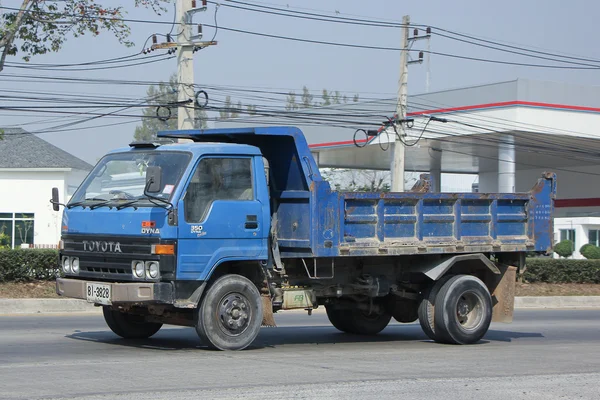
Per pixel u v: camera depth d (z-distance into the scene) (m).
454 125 43.25
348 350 12.80
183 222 11.25
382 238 13.05
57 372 9.71
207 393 8.48
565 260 29.48
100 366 10.22
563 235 58.06
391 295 14.84
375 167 60.38
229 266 12.27
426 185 15.60
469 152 49.53
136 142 12.20
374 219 13.02
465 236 14.11
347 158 53.47
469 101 42.75
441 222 13.80
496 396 8.82
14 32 21.12
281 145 12.83
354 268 13.65
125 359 10.91
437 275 13.62
